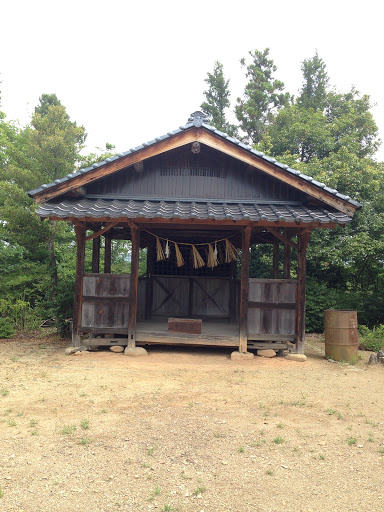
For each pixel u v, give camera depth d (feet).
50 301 45.16
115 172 31.09
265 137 69.46
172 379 24.22
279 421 17.62
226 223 29.50
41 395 20.47
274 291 31.30
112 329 31.27
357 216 50.65
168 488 12.17
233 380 24.22
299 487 12.41
